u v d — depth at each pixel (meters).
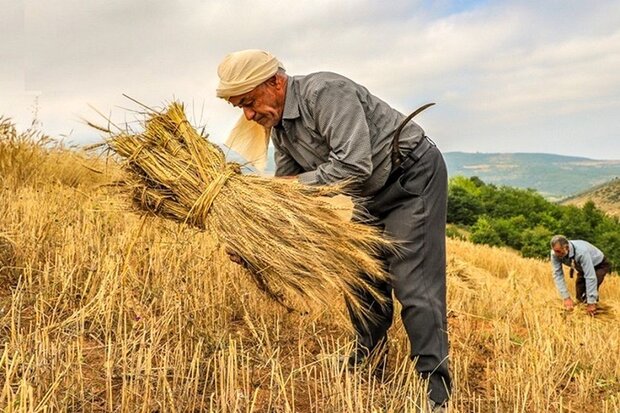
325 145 3.07
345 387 2.95
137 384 2.54
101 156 3.11
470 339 4.80
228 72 2.90
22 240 4.14
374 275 3.16
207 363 2.84
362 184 3.09
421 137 3.11
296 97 3.00
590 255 9.07
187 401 2.60
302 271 2.80
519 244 62.34
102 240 4.26
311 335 3.82
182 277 4.02
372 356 3.50
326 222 2.86
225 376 2.89
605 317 8.75
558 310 7.71
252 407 2.36
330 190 2.89
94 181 7.12
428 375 3.12
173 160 2.96
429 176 3.10
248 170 3.02
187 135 2.98
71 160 7.35
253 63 2.88
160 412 2.49
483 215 70.94
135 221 4.79
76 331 2.94
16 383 2.48
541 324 5.97
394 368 3.68
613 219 77.94
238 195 2.87
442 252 3.17
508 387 3.53
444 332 3.16
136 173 3.02
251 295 4.04
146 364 2.61
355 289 3.22
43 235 4.34
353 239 2.90
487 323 5.89
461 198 77.06
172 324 3.33
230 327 3.78
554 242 9.03
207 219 2.90
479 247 19.91
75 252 4.09
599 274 9.22
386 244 3.09
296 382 3.12
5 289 3.68
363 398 2.97
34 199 5.75
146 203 3.05
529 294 8.04
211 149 3.00
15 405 2.19
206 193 2.86
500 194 83.00
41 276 3.80
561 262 9.20
